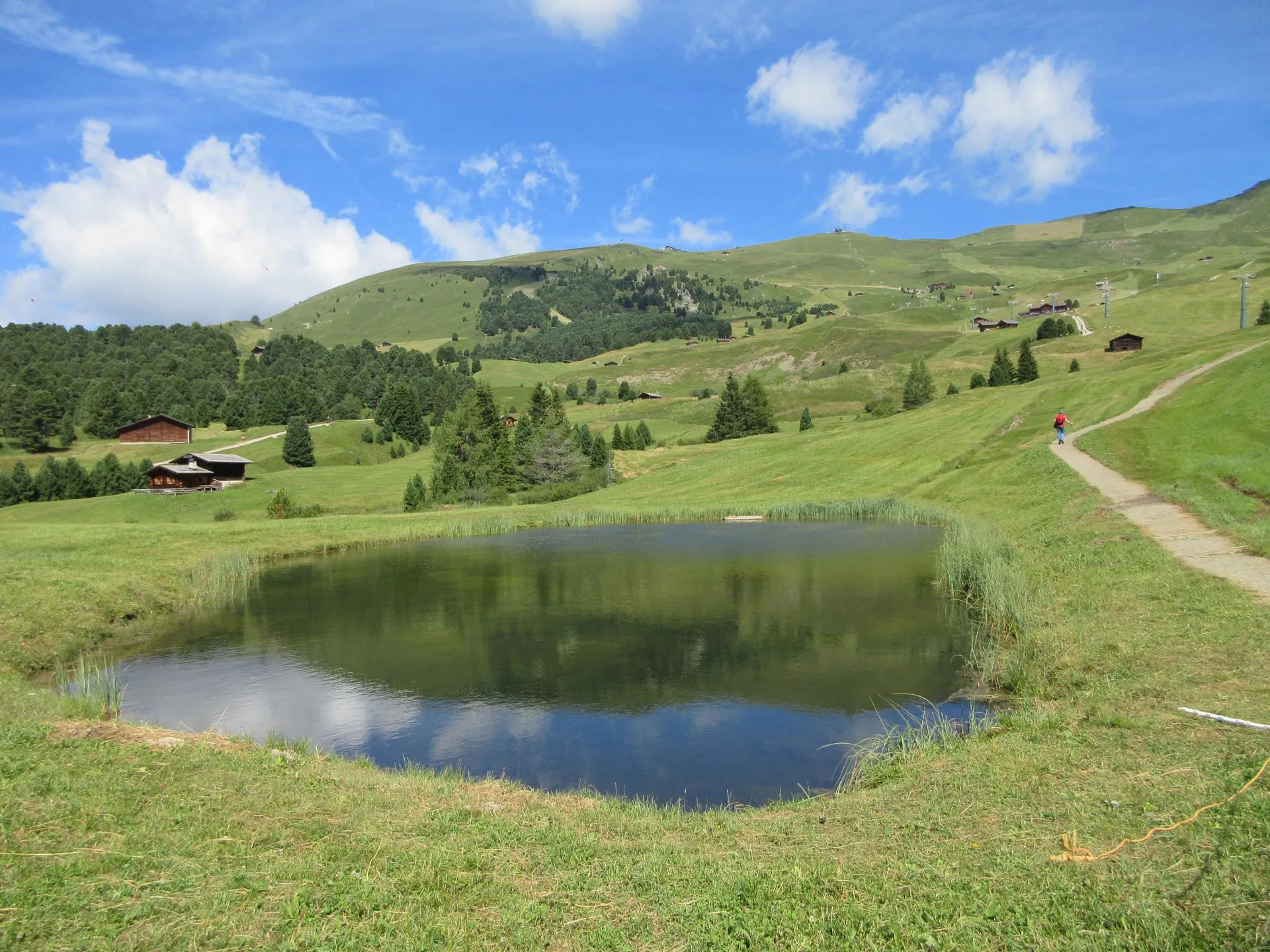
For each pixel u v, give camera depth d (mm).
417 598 29422
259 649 22984
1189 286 176375
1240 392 40875
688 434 117000
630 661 20375
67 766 10031
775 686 17891
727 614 25156
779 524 47594
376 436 134875
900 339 184750
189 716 17250
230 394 172500
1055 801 8273
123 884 7078
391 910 6777
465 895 7113
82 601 25641
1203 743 9086
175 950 6090
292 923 6539
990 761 10141
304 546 42375
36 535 39188
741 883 7148
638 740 14969
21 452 127688
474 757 14422
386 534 45938
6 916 6488
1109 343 126250
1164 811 7449
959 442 60438
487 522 49875
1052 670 14797
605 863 7887
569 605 27312
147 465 107938
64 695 16203
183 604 29047
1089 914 5961
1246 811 7035
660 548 39781
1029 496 37625
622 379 199125
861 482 56656
